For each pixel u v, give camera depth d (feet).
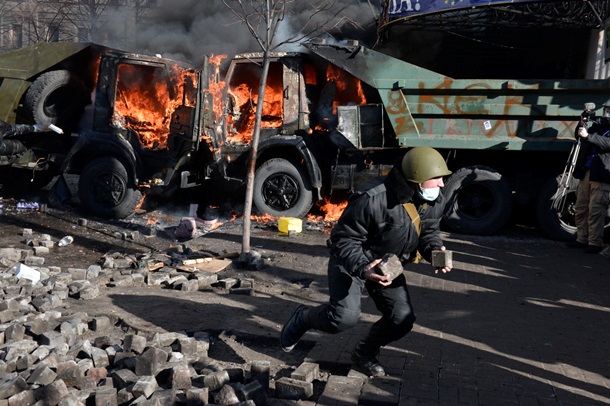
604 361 14.42
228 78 32.40
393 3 37.29
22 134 32.58
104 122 32.37
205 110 30.81
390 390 12.20
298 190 32.04
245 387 11.73
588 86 28.43
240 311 17.76
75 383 12.23
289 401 12.07
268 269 23.07
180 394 11.73
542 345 15.38
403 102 30.19
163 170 32.58
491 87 29.19
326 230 30.63
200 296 19.15
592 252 26.73
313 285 21.06
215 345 15.21
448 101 29.91
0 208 34.17
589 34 38.91
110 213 32.55
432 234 12.17
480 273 22.72
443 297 19.52
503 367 13.75
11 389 11.49
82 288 18.39
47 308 17.01
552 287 21.21
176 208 35.96
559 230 29.66
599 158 26.25
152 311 17.30
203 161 32.91
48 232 29.37
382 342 12.80
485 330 16.43
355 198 11.59
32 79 35.68
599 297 20.17
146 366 12.39
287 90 31.55
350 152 31.45
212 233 29.37
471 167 30.09
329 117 31.99
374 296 12.69
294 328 13.20
